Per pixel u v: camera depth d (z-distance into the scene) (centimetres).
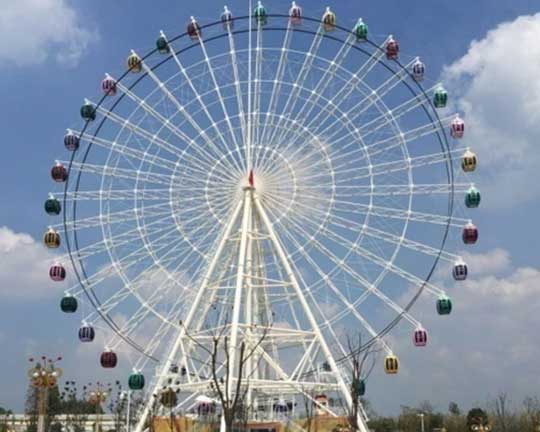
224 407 3097
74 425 11806
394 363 5434
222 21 5884
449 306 5544
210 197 5847
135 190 5766
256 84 5884
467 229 5750
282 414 6028
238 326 5372
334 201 5734
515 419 11725
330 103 5809
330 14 5775
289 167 5822
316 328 5544
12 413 13600
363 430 5491
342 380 5447
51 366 7519
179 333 5516
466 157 5903
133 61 5847
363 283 5591
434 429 13175
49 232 5778
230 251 5788
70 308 5750
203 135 5862
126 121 5831
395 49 5756
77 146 5844
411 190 5709
